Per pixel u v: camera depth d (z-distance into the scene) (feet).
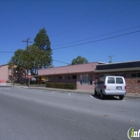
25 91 93.91
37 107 42.55
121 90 60.03
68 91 96.48
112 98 64.59
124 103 50.85
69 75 127.95
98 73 101.04
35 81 214.07
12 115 33.68
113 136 21.68
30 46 217.15
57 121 28.99
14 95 71.00
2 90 99.50
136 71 82.12
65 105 45.78
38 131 23.71
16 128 25.18
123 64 86.74
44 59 214.90
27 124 27.25
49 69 148.05
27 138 21.02
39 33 251.60
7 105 45.57
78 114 34.45
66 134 22.41
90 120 29.63
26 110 38.70
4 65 260.21
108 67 94.07
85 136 21.66
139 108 41.96
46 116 32.73
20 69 231.71
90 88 106.42
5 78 258.78
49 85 133.59
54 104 47.44
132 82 83.51
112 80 60.08
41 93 82.48
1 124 27.35
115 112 36.65
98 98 63.52
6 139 20.75
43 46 251.80
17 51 227.61
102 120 29.68
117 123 27.78
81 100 56.75
